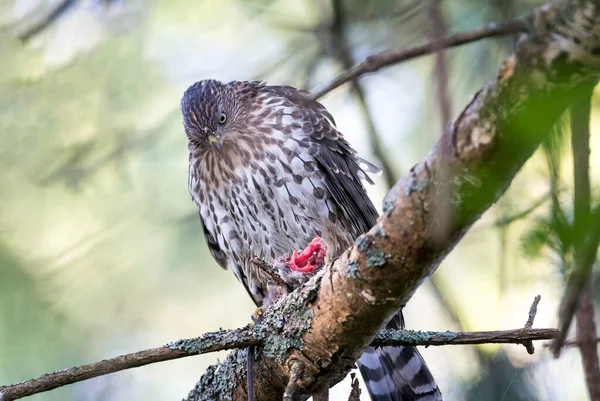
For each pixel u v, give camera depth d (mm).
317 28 10664
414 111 11633
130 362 6129
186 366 12328
